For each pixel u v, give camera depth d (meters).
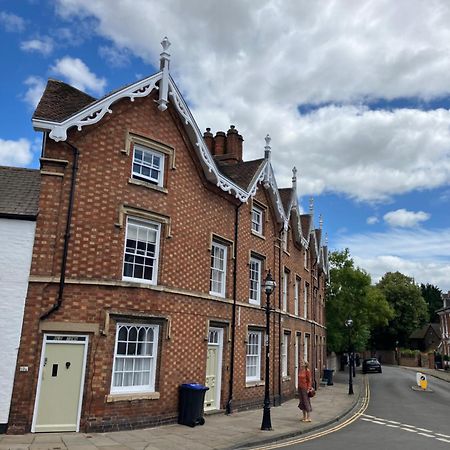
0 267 12.05
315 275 32.94
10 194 13.25
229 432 12.80
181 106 15.18
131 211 13.63
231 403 16.86
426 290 97.00
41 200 12.56
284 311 22.91
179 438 11.68
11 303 11.91
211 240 16.55
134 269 13.66
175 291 14.46
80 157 13.05
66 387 11.94
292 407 19.78
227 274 17.55
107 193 13.26
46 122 12.46
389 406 21.64
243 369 18.06
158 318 13.76
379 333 80.31
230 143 22.34
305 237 29.70
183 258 15.05
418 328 83.25
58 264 12.33
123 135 13.87
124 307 13.02
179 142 15.45
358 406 21.44
